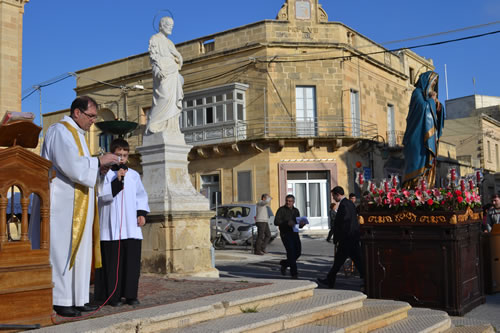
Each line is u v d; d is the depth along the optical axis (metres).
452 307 7.36
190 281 7.46
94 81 34.25
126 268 5.61
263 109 27.12
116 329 4.19
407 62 35.44
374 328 5.88
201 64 29.33
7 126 4.35
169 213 8.82
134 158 32.19
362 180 8.32
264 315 5.18
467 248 7.88
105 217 5.82
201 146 27.97
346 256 10.07
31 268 4.27
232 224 20.78
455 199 7.50
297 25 27.53
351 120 28.95
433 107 9.05
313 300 6.21
